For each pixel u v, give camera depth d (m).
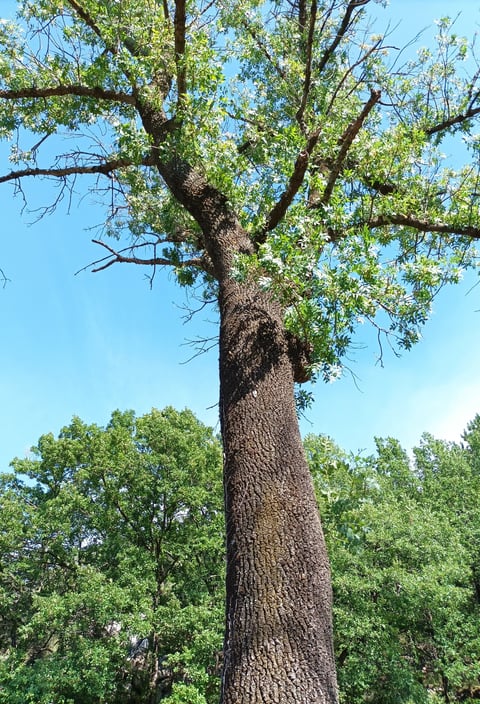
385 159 5.41
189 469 21.61
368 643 15.34
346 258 3.76
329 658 2.44
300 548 2.66
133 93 5.13
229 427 3.16
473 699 16.38
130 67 4.85
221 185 4.35
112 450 22.00
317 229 4.05
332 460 4.98
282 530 2.69
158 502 21.61
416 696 14.61
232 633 2.49
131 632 16.38
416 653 17.17
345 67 6.37
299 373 3.70
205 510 21.53
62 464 22.19
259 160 5.56
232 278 3.71
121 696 19.27
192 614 16.95
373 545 17.39
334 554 15.68
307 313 3.59
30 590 20.81
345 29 5.91
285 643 2.36
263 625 2.41
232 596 2.61
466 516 21.20
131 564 18.95
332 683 2.37
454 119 6.39
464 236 5.94
